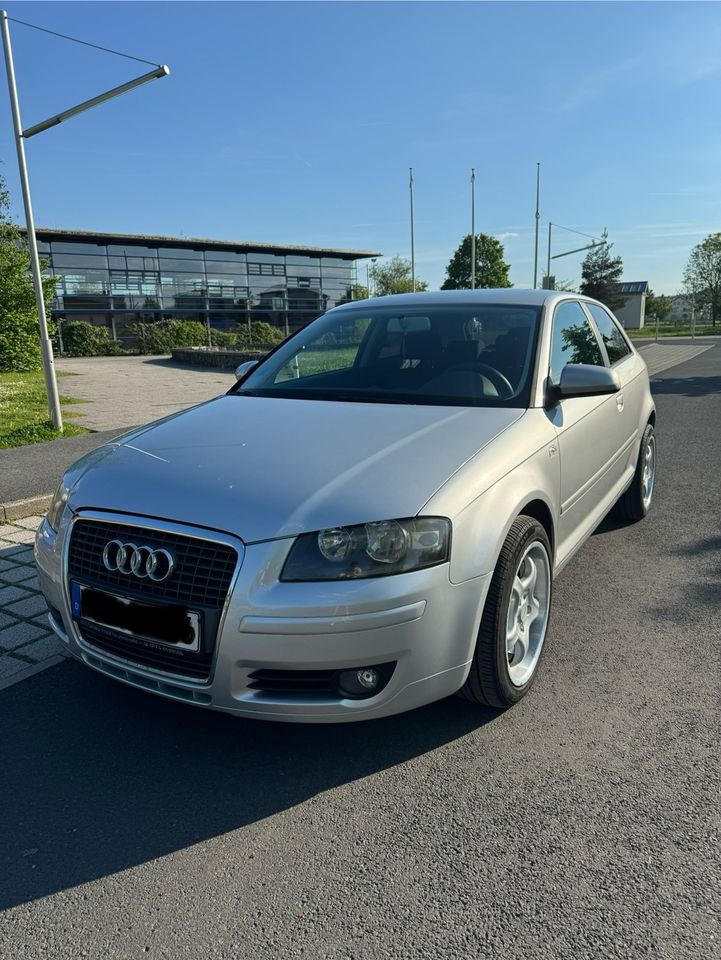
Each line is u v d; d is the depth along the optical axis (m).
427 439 2.86
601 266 74.62
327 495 2.47
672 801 2.43
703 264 79.31
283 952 1.90
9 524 5.78
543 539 3.10
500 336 3.73
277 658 2.35
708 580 4.36
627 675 3.27
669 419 10.50
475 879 2.12
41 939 1.96
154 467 2.79
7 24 9.28
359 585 2.34
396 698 2.48
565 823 2.34
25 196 9.44
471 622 2.59
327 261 50.84
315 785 2.58
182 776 2.64
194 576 2.43
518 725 2.90
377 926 1.97
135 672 2.60
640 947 1.87
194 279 45.38
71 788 2.58
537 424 3.21
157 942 1.94
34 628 3.87
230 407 3.55
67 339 38.84
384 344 3.93
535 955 1.86
